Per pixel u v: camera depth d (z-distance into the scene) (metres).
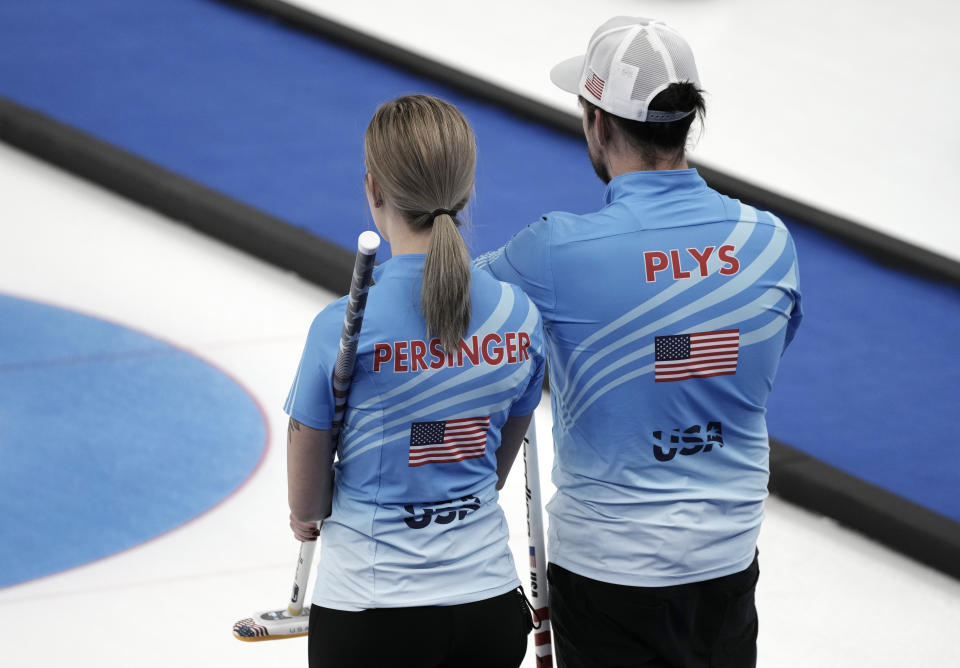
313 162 22.86
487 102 25.53
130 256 20.03
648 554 8.33
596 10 30.03
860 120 25.55
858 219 21.95
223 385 16.89
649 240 8.22
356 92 25.73
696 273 8.21
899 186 23.19
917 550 14.02
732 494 8.48
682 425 8.34
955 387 17.17
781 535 14.51
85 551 13.70
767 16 30.12
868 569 13.99
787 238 8.56
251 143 23.39
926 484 14.98
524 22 29.25
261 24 28.56
